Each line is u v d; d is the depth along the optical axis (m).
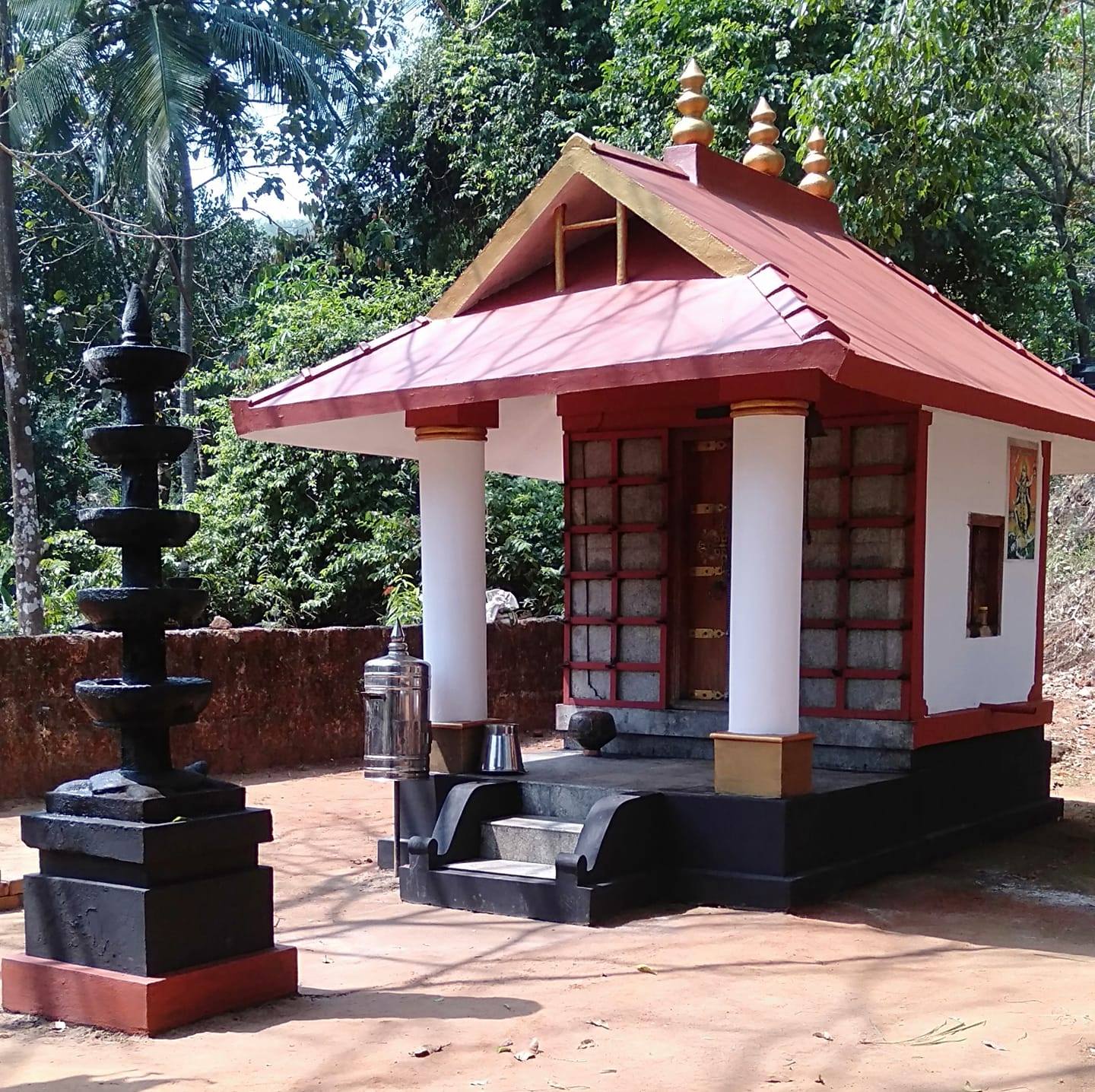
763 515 6.84
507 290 8.20
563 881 6.62
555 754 9.09
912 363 6.73
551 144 20.06
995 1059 4.50
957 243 17.38
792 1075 4.33
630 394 8.80
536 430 10.18
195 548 16.16
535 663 14.55
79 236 21.58
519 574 17.31
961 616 8.77
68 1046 4.64
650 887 6.94
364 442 9.04
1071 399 9.34
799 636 7.07
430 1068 4.40
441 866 7.14
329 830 9.30
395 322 17.39
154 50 16.23
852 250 9.82
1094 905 7.18
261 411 7.72
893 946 6.13
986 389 7.39
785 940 6.19
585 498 9.21
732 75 16.12
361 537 16.64
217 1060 4.46
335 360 8.06
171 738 11.23
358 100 20.64
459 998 5.27
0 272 13.83
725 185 8.62
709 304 6.88
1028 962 5.90
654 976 5.59
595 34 21.02
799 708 7.79
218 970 5.01
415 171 22.70
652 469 8.95
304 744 12.34
